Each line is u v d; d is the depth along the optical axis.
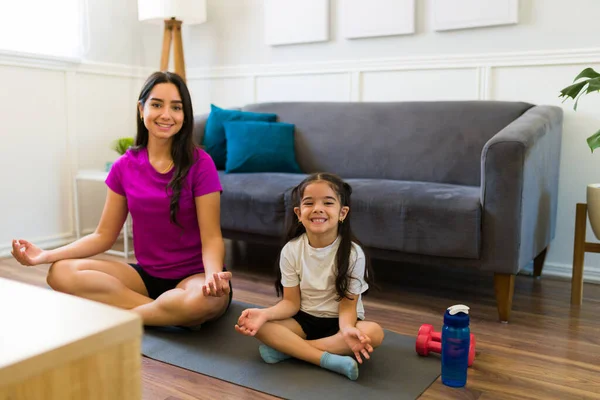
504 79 2.83
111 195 1.99
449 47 2.96
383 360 1.67
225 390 1.47
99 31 3.46
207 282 1.69
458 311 1.52
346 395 1.43
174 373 1.57
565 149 2.71
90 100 3.43
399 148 2.81
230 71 3.68
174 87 1.89
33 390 0.43
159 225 1.93
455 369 1.50
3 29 2.98
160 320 1.82
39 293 0.56
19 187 3.07
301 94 3.44
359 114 2.98
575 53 2.63
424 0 2.99
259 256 3.04
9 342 0.44
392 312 2.15
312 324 1.70
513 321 2.06
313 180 1.62
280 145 2.99
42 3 3.13
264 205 2.50
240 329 1.54
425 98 3.05
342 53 3.28
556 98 2.71
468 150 2.65
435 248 2.13
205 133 3.12
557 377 1.58
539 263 2.67
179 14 3.29
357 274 1.64
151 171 1.94
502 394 1.46
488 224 2.04
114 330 0.47
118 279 1.90
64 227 3.34
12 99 3.00
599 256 2.66
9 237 3.04
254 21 3.56
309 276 1.66
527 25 2.75
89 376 0.46
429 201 2.14
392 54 3.12
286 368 1.60
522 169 1.99
